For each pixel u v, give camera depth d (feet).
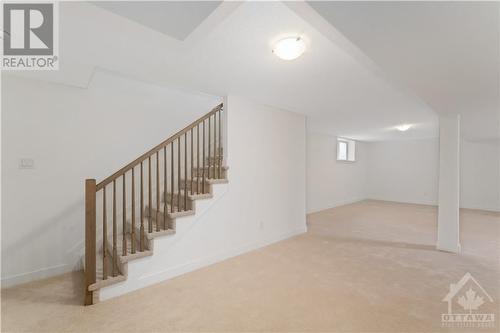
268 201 13.08
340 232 15.49
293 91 10.34
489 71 6.63
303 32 5.76
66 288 8.20
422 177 27.02
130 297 7.64
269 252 11.82
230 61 7.38
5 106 8.32
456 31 4.66
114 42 6.23
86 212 7.27
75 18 5.08
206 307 7.10
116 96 10.75
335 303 7.30
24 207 8.68
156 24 4.27
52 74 8.41
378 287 8.29
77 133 9.73
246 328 6.18
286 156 14.24
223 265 10.21
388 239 13.99
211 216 10.34
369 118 16.05
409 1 3.76
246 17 5.16
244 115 11.74
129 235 10.50
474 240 13.87
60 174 9.37
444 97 9.21
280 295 7.77
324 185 23.70
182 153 13.00
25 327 6.18
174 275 9.09
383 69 6.58
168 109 12.50
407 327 6.20
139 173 11.40
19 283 8.52
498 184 23.00
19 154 8.57
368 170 30.42
